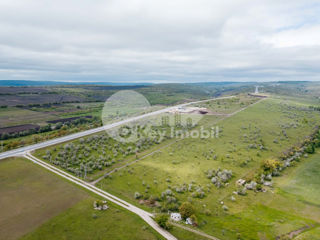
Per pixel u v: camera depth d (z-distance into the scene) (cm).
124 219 5309
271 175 8388
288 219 5684
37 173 7500
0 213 5262
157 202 6338
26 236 4538
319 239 4856
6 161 8388
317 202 6525
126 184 7325
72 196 6209
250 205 6359
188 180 7694
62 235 4616
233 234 5081
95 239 4562
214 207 6212
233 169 8662
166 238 4756
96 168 8412
